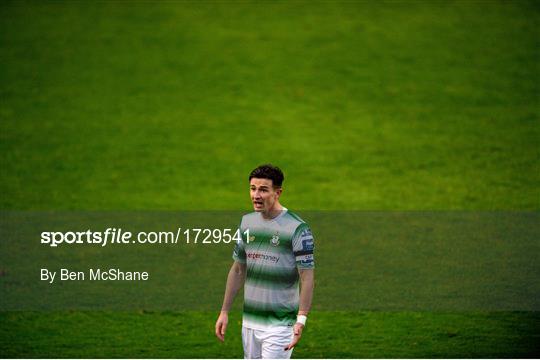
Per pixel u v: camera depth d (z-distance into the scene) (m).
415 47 73.38
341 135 62.28
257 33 75.94
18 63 70.81
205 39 74.88
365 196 54.69
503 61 71.00
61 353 35.16
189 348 35.88
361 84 68.75
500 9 78.38
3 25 75.62
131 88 68.25
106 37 74.62
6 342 36.19
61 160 59.22
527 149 59.78
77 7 79.19
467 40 73.94
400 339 36.59
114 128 63.22
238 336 37.25
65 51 72.50
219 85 68.75
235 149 60.62
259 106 66.06
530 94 66.62
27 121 63.91
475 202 53.59
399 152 60.03
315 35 75.56
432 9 79.19
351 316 39.25
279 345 26.31
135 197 54.56
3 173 57.44
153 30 76.06
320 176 57.28
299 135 62.31
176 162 59.12
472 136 61.66
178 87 68.44
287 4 81.19
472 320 38.50
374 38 74.81
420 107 65.56
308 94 67.56
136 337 36.97
